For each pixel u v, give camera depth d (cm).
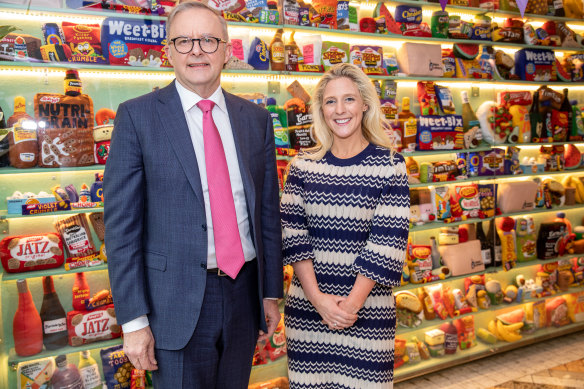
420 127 278
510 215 308
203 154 134
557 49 323
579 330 333
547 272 321
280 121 241
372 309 158
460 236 294
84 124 198
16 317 188
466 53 293
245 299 141
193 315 128
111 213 124
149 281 130
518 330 303
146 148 126
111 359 206
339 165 163
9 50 183
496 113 303
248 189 137
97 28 202
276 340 241
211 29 128
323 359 162
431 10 294
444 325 289
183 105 135
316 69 246
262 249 148
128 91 212
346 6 256
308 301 164
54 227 199
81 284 202
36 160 190
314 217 162
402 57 276
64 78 196
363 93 166
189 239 128
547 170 322
